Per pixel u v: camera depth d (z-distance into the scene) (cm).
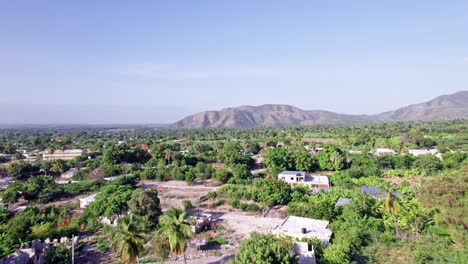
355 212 5134
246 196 7362
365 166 10050
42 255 4225
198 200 7469
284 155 10725
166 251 3731
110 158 11862
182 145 18762
